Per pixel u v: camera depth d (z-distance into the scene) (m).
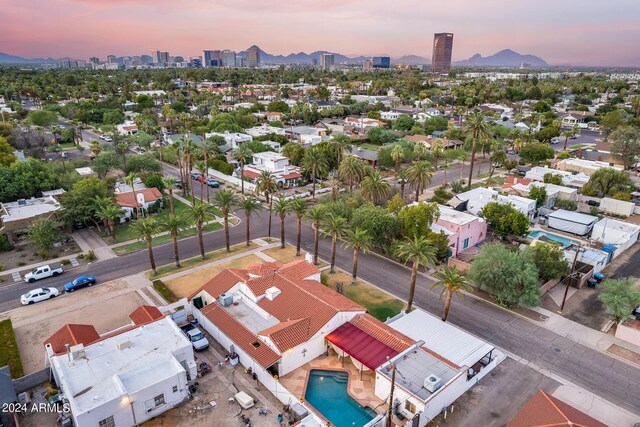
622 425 35.12
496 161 113.94
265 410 36.00
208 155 109.44
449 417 35.94
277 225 79.38
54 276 58.97
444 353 40.84
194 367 39.31
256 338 42.34
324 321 43.38
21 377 38.34
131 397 33.59
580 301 54.00
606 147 135.38
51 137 144.00
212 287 51.00
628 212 82.94
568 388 39.25
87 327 42.78
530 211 79.31
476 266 53.59
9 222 67.94
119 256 65.50
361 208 68.19
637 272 61.22
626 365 42.44
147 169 102.56
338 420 35.69
